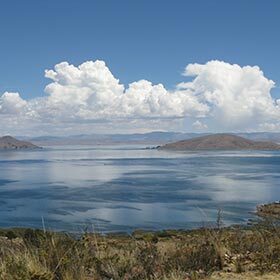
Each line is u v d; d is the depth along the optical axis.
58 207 54.91
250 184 86.25
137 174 111.88
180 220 44.19
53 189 77.69
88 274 5.23
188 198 64.50
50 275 4.68
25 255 4.98
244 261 5.97
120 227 39.31
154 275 5.24
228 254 6.17
